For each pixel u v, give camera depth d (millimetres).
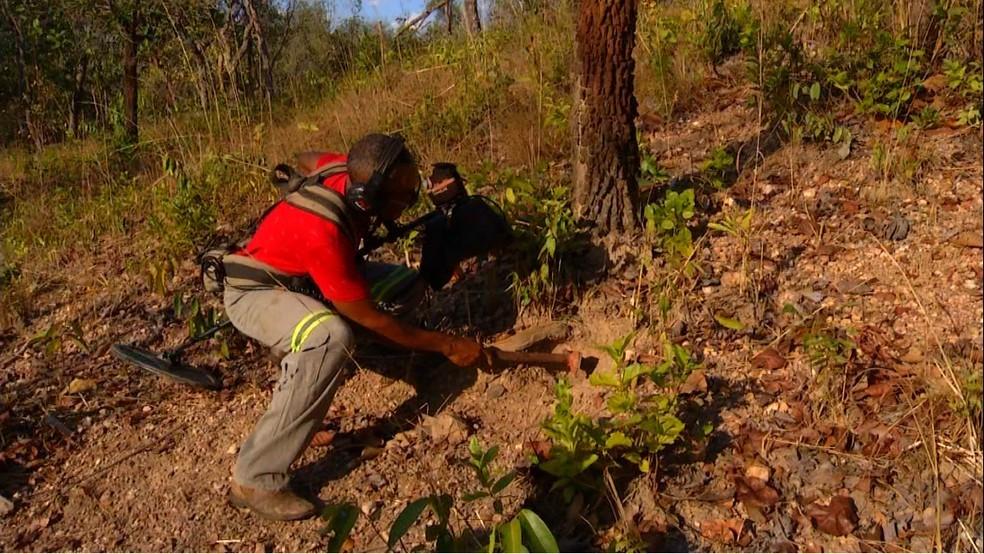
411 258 4258
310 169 3350
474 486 3158
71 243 5492
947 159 3971
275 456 3072
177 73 9273
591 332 3660
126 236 5488
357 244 3123
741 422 3117
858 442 2957
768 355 3316
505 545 2521
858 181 4004
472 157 5215
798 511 2811
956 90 4336
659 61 5176
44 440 3682
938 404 2930
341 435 3488
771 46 4785
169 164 5082
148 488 3379
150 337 4340
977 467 2756
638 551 2775
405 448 3375
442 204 3580
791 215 3930
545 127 5035
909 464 2840
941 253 3521
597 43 3650
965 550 2613
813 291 3527
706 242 3887
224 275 3301
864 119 4387
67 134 7988
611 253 3836
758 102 4684
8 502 3348
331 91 7840
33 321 4703
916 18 4723
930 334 3207
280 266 3201
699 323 3525
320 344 3039
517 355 3396
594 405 3330
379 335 3490
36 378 4137
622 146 3789
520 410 3438
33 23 9227
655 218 3709
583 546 2873
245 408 3699
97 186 6738
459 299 3969
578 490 2977
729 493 2895
